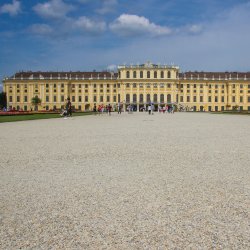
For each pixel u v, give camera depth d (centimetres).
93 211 712
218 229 622
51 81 14900
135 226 636
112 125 3319
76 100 14975
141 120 4497
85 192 843
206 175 1022
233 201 772
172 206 741
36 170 1093
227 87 14888
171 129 2767
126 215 690
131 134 2297
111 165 1176
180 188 878
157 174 1038
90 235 599
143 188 879
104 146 1650
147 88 14662
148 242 572
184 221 658
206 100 14875
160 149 1552
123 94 14712
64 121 4162
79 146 1652
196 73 15412
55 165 1174
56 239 584
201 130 2669
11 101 14975
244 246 557
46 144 1731
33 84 14925
